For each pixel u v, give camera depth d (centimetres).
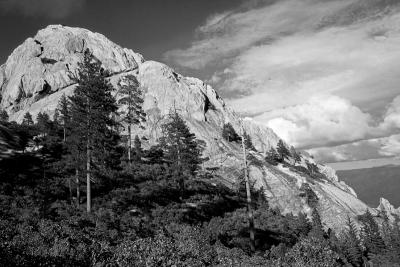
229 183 8050
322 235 5881
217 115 12562
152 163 6619
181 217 3694
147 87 11938
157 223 3153
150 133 10238
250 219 2639
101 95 3562
